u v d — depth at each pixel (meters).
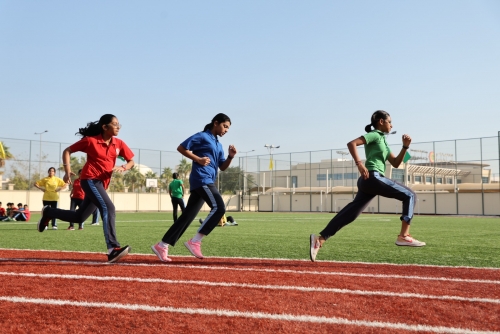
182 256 6.20
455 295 3.55
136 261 5.57
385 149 5.49
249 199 42.31
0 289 3.73
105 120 5.48
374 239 9.39
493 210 31.30
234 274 4.48
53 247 7.52
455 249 7.42
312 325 2.75
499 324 2.78
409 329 2.67
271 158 42.03
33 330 2.69
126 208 36.47
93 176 5.42
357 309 3.11
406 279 4.26
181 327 2.72
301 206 39.91
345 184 39.69
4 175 30.41
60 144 32.91
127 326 2.75
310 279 4.21
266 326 2.73
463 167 35.25
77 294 3.56
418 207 34.34
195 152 5.56
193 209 5.60
